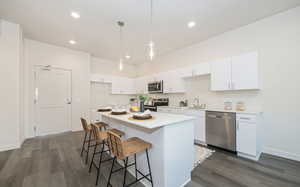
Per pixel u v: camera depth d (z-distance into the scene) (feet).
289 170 6.43
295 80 7.43
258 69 8.58
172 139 5.19
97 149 9.29
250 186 5.39
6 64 9.02
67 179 5.92
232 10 7.54
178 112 11.60
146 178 5.36
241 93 9.48
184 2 6.84
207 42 11.37
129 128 6.97
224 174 6.22
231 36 9.84
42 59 12.25
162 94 15.75
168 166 5.00
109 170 6.67
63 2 6.89
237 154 8.16
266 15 8.07
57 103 13.14
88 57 14.98
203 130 9.85
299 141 7.30
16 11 7.72
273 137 8.11
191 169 6.08
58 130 13.17
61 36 10.88
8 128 9.11
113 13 7.77
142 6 7.14
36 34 10.57
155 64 17.22
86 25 9.13
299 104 7.32
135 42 11.99
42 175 6.20
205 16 8.09
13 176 6.11
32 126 11.87
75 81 14.15
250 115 7.57
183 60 13.47
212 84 10.16
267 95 8.34
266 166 6.82
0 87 8.86
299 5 7.22
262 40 8.47
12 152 8.68
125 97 19.54
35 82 12.01
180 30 9.80
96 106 17.12
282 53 7.80
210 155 8.15
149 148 5.51
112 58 17.28
